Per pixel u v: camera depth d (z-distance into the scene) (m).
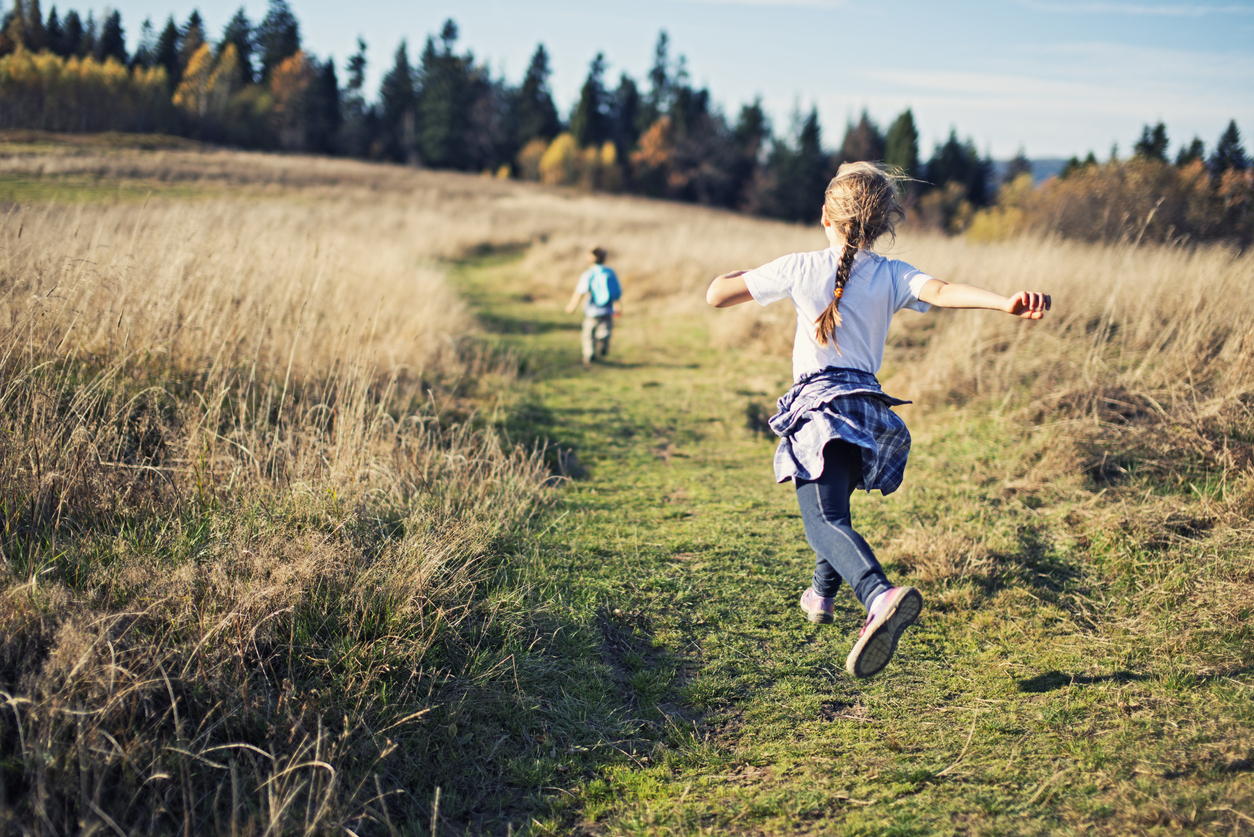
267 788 1.95
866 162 2.15
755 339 9.58
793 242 16.91
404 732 2.28
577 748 2.33
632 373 8.52
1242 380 4.65
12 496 2.88
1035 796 2.00
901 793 2.07
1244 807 1.87
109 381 3.87
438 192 36.12
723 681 2.70
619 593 3.30
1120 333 6.23
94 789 1.81
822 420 1.96
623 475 5.10
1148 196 12.04
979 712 2.46
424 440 4.79
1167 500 3.82
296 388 4.88
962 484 4.55
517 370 7.95
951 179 66.19
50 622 2.20
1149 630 2.88
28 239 4.92
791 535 4.09
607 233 22.33
